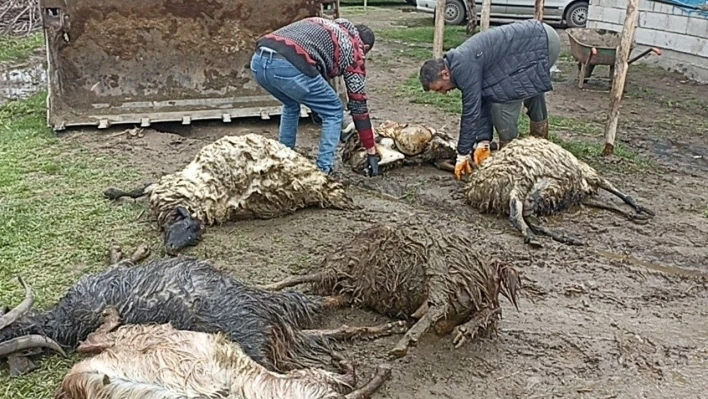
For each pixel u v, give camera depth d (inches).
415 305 155.3
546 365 147.3
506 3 654.5
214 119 315.9
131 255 187.6
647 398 138.5
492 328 155.3
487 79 244.1
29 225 201.5
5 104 336.5
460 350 150.9
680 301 175.2
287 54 225.5
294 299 152.0
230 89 328.8
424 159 261.4
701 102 374.0
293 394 95.3
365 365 145.3
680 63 438.9
